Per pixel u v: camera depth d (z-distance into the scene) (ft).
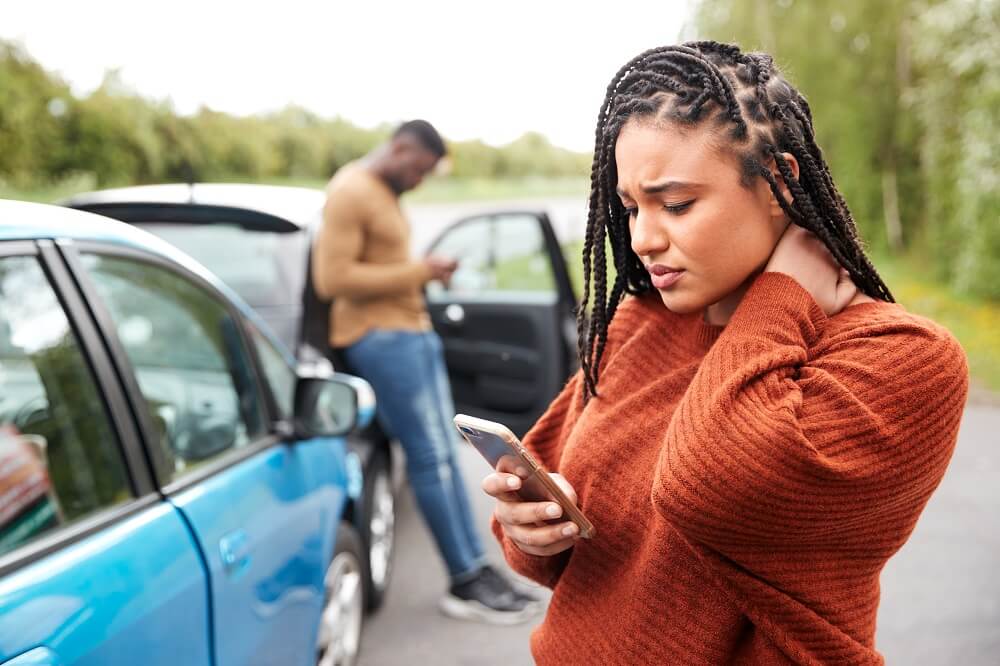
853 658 3.01
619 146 3.16
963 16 31.32
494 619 11.21
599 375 3.73
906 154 41.14
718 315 3.40
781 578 2.97
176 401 6.35
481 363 15.31
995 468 16.62
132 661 4.69
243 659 6.17
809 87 40.60
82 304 5.36
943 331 3.07
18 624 3.99
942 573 12.18
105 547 4.77
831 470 2.77
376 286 10.76
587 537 3.40
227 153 68.49
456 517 11.34
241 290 12.06
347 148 86.89
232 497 6.36
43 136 46.26
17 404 4.79
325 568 8.25
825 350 3.08
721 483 2.81
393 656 10.41
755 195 3.06
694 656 3.13
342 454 9.43
